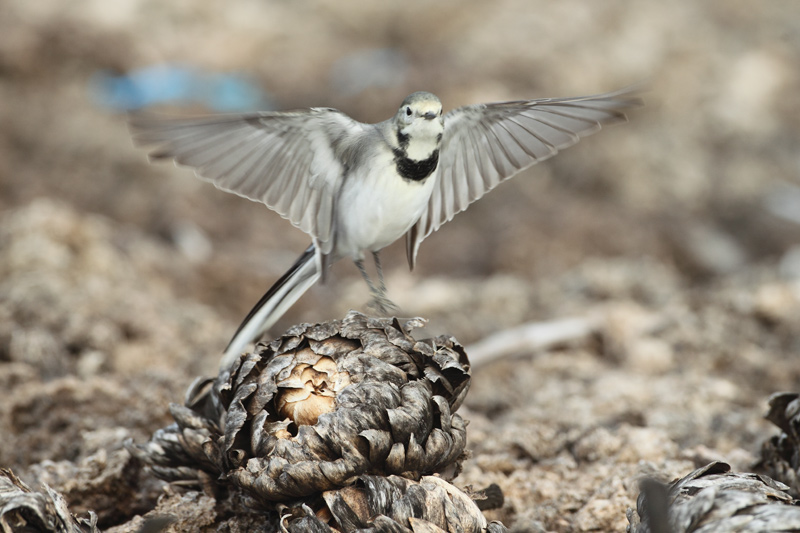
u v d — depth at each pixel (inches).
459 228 733.3
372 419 175.6
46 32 994.7
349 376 183.6
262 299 215.9
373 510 172.9
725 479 176.2
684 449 293.4
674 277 601.0
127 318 413.1
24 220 485.1
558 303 502.6
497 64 922.1
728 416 325.7
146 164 792.9
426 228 252.5
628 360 412.2
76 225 496.4
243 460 184.2
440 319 492.4
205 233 715.4
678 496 172.9
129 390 326.3
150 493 248.1
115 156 799.7
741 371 394.9
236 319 561.9
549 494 258.2
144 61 1026.1
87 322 391.2
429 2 1120.8
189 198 747.4
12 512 164.6
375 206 222.4
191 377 347.9
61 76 964.6
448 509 176.9
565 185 796.0
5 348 371.9
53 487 244.1
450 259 689.0
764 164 836.6
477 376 414.9
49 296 407.8
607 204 749.9
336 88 994.7
